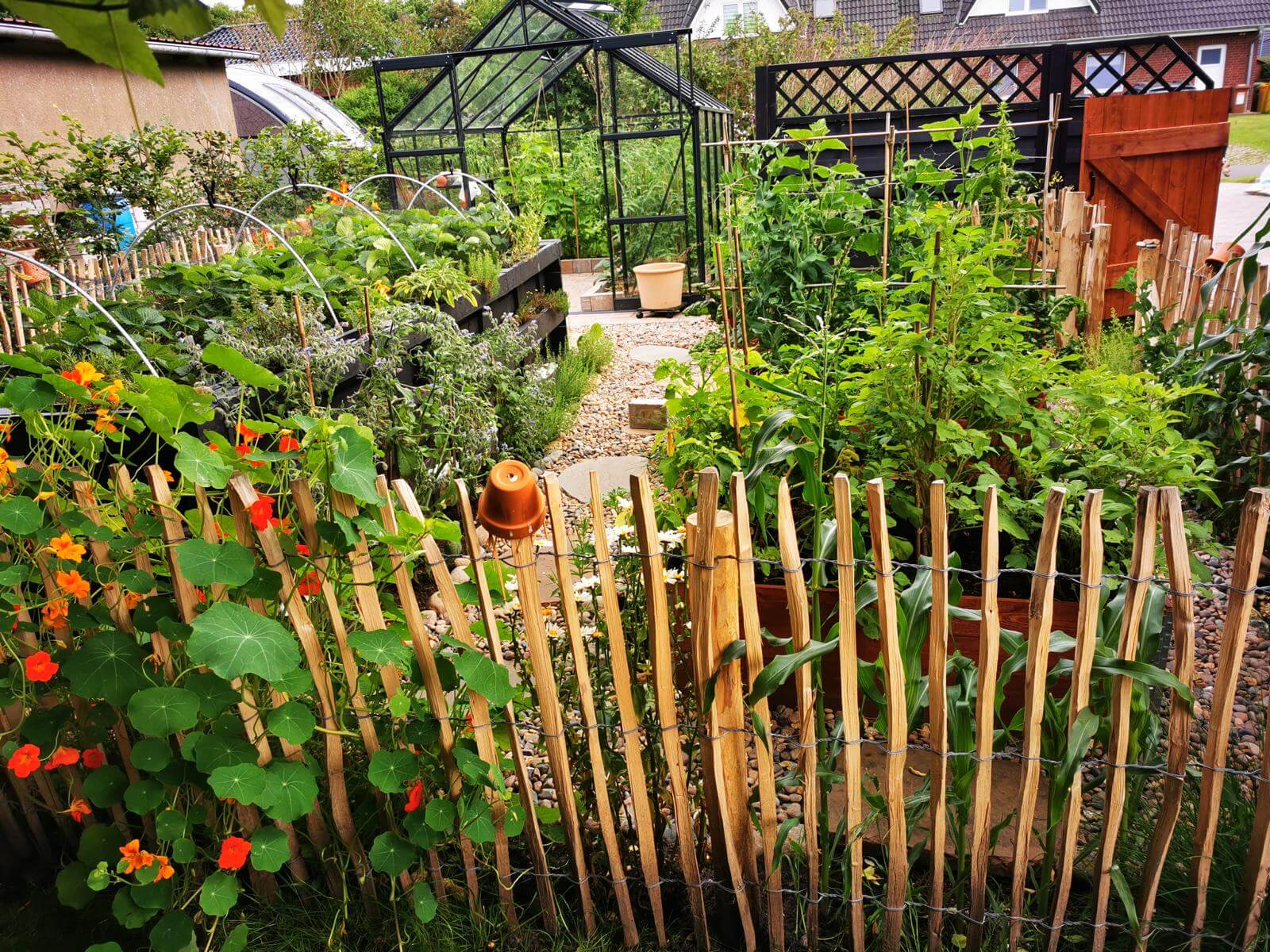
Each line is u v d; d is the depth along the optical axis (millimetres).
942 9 25141
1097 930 1761
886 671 1679
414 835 1862
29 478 1999
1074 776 1645
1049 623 1606
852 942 1901
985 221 5184
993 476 2490
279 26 666
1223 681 1554
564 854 2137
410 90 22000
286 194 10133
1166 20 24266
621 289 10359
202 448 1815
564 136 11641
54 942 2057
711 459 2717
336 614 1866
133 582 1846
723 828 1846
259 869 1908
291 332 3838
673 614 2295
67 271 6711
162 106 11914
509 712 1912
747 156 5566
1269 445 3279
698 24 25297
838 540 1643
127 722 2061
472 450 4035
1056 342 4977
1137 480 2559
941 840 1748
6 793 2219
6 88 9641
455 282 5203
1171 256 4594
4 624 1939
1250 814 1879
